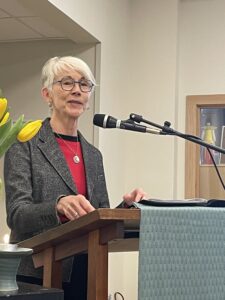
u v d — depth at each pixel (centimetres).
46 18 302
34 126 108
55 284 129
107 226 110
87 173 182
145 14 399
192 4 405
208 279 108
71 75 182
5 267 101
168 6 395
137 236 121
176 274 105
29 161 167
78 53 344
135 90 395
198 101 396
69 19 302
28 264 159
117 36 372
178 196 393
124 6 388
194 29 403
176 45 392
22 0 276
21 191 158
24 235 154
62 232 114
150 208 104
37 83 343
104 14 349
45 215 130
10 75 348
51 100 187
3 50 351
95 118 171
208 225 109
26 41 349
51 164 170
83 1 317
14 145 168
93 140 338
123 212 103
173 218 105
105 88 349
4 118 106
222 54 396
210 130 404
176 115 394
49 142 176
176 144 392
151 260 103
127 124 169
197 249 107
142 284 102
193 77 400
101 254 112
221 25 398
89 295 112
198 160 400
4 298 95
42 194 165
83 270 168
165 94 390
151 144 389
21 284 111
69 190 170
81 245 121
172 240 105
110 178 360
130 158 392
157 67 393
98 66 341
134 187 389
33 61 346
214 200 119
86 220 106
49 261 129
